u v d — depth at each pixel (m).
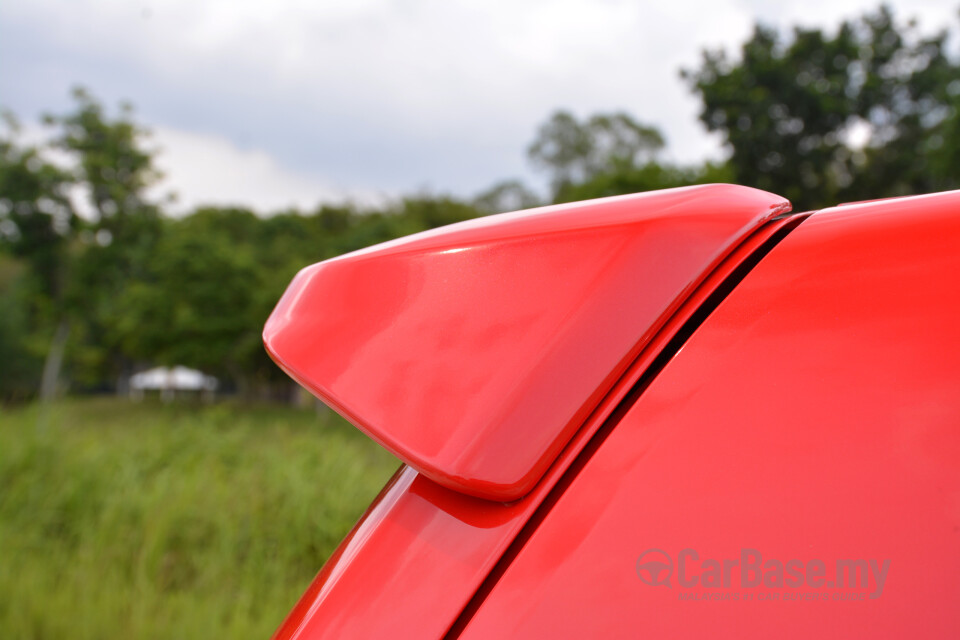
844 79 23.39
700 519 0.43
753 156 23.31
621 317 0.49
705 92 23.34
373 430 0.48
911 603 0.39
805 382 0.45
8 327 33.22
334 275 0.55
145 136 31.02
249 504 4.74
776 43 23.47
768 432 0.45
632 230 0.51
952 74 23.30
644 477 0.45
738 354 0.47
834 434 0.43
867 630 0.39
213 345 30.92
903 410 0.43
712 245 0.51
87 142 29.81
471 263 0.52
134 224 30.84
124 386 40.84
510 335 0.49
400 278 0.53
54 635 3.43
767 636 0.40
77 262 30.56
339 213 45.97
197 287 30.69
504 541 0.46
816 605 0.40
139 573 3.91
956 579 0.39
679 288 0.49
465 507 0.49
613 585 0.43
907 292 0.46
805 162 22.88
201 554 4.28
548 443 0.46
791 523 0.42
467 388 0.48
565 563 0.44
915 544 0.40
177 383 41.12
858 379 0.44
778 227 0.53
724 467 0.44
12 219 29.30
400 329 0.51
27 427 5.34
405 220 36.62
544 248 0.51
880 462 0.42
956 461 0.41
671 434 0.46
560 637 0.43
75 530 4.42
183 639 3.43
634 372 0.48
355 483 4.97
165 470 5.24
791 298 0.48
